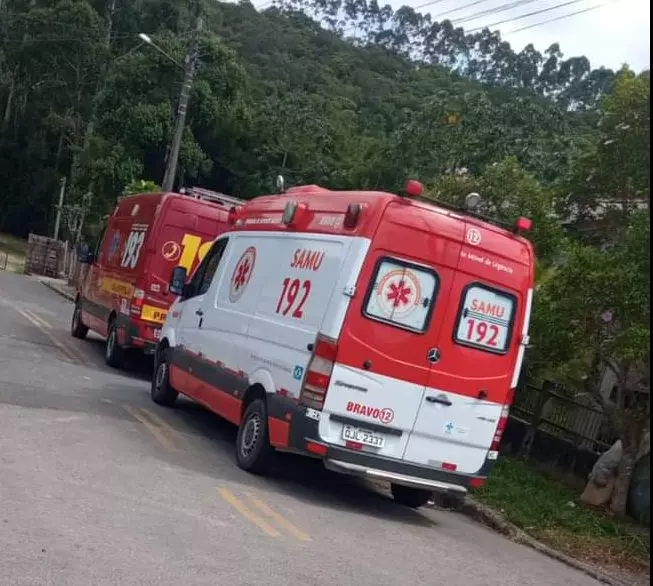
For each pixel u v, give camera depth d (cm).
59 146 5997
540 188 1276
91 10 5875
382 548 711
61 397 1073
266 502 773
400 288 809
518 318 859
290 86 5556
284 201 977
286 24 7038
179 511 679
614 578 805
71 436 866
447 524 902
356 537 727
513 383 860
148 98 4525
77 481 707
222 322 1012
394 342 809
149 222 1410
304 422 798
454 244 826
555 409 1252
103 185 4444
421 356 817
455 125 2744
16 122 6059
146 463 819
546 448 1222
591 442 1178
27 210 6197
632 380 1047
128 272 1441
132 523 622
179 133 2552
